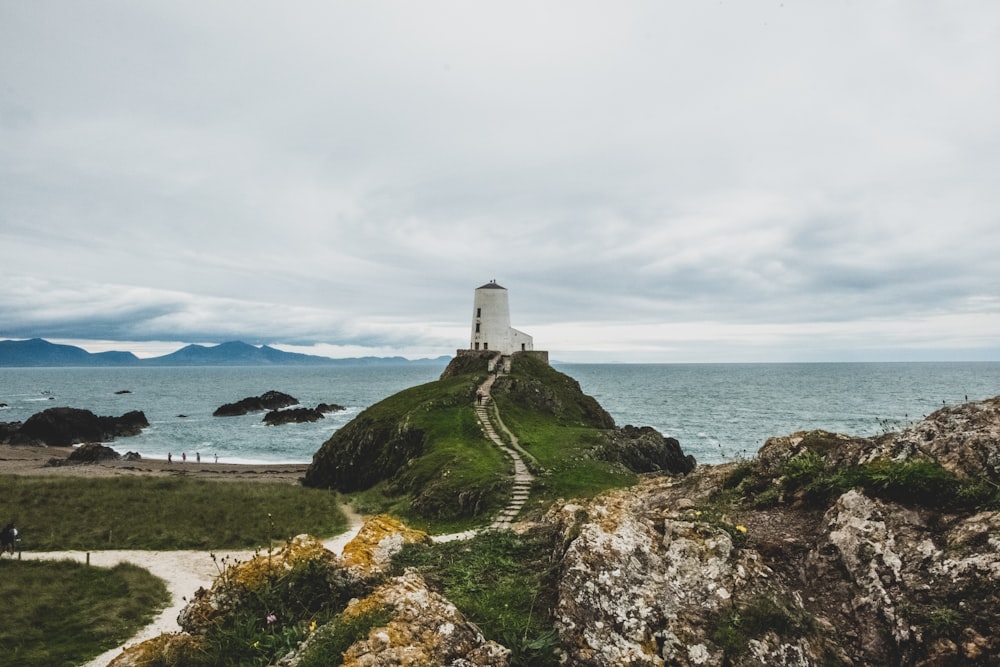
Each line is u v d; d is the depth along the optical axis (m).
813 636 7.79
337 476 59.31
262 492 44.41
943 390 179.38
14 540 28.00
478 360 87.81
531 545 11.35
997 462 9.76
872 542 8.91
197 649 8.70
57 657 17.58
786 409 135.25
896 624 7.75
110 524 33.34
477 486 36.75
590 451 48.78
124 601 21.94
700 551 9.10
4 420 142.38
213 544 30.33
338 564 9.91
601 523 9.94
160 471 66.62
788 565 9.43
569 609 8.32
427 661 7.30
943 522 8.94
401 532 11.86
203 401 193.12
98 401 192.62
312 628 8.25
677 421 115.62
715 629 7.90
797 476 11.33
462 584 9.77
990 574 7.65
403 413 62.75
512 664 7.74
